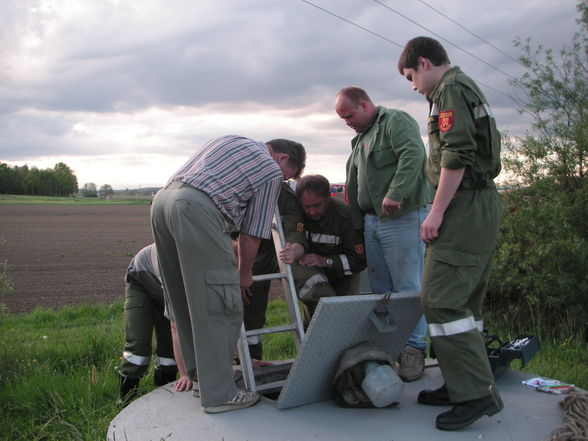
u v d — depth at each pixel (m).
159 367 4.41
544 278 7.21
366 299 3.11
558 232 7.22
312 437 2.89
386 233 4.23
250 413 3.22
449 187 2.97
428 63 3.19
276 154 3.93
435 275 3.00
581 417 2.96
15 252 24.08
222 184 3.19
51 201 113.88
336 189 8.04
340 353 3.29
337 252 4.30
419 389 3.64
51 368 5.57
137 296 4.33
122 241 29.70
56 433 3.80
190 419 3.15
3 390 4.70
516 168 7.83
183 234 3.08
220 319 3.16
